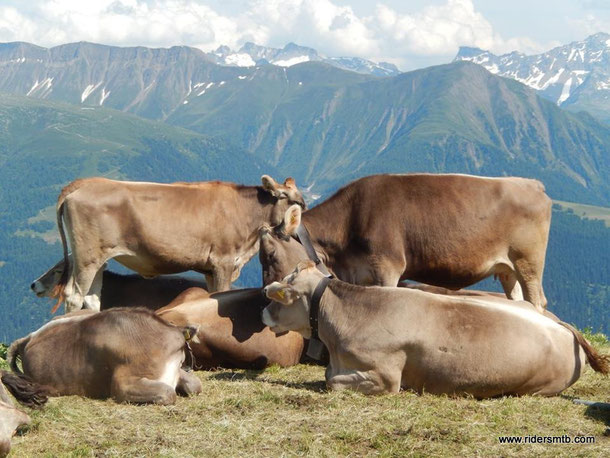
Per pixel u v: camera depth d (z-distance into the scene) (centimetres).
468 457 700
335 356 952
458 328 902
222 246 1390
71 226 1317
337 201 1198
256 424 781
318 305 974
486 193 1179
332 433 753
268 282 1133
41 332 948
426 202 1161
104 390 891
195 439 739
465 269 1180
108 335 888
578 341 948
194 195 1377
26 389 814
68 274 1344
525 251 1198
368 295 945
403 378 917
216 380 1011
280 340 1102
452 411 832
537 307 1212
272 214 1411
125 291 1361
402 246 1160
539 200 1199
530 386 908
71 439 740
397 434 755
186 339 917
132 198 1327
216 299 1117
